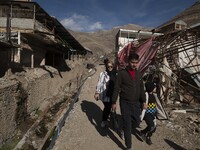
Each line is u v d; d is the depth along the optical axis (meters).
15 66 12.70
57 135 6.19
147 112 5.80
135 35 31.05
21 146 8.55
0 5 15.06
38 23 15.84
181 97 12.68
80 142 5.98
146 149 5.73
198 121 8.83
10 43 11.84
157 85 11.73
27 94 11.30
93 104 10.58
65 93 18.08
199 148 6.08
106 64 6.55
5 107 8.81
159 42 13.23
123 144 5.96
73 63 32.47
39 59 19.47
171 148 5.89
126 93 5.05
